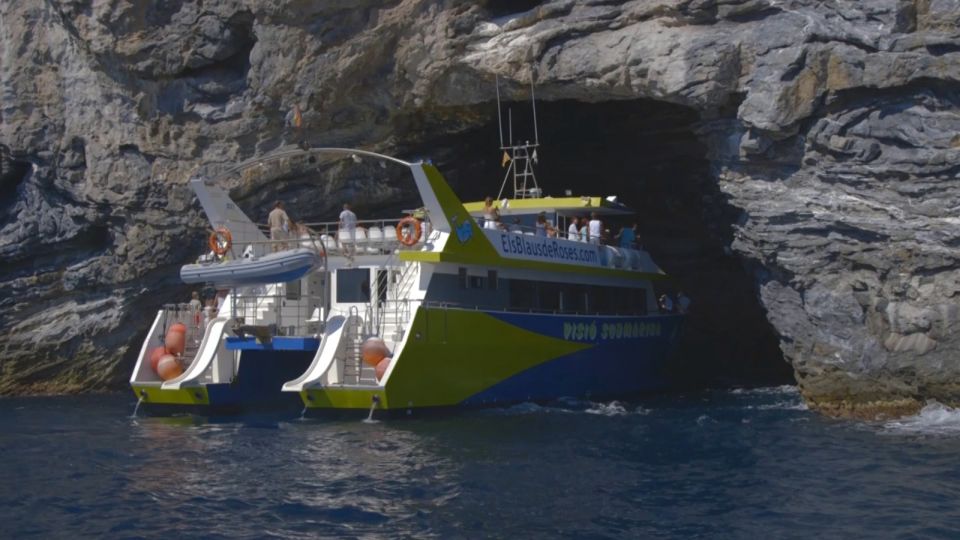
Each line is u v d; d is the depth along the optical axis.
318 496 14.31
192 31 27.20
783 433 19.44
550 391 23.81
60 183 29.30
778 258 22.69
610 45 24.36
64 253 29.88
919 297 20.92
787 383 30.20
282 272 21.03
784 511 13.51
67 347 29.67
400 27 26.39
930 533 12.44
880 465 16.22
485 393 22.03
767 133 22.50
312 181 28.61
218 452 17.56
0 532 12.94
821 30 21.70
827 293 22.06
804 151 22.39
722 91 23.12
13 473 16.23
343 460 16.67
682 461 16.72
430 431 19.28
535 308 23.91
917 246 20.78
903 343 21.11
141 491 14.86
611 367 25.78
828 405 22.31
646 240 33.91
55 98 29.17
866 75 21.11
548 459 16.80
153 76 27.70
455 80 26.78
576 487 14.81
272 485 15.00
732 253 26.30
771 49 22.30
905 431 19.34
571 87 25.47
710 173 25.97
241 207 28.34
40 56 29.16
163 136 28.12
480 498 14.13
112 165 28.48
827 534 12.48
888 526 12.76
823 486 14.87
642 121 30.80
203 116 27.80
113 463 16.88
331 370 20.72
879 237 21.33
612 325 25.67
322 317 22.70
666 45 23.53
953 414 20.73
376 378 20.17
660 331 28.02
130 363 30.02
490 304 22.62
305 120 27.09
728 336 33.75
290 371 23.75
